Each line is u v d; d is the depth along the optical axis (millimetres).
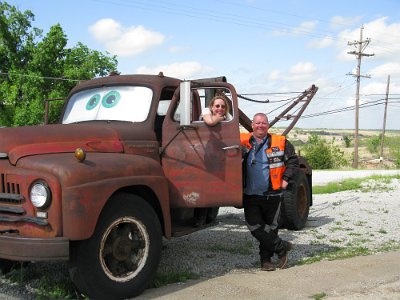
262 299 4688
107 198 4441
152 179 4977
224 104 5418
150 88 5770
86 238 4281
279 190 5699
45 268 5723
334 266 5930
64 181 4242
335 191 15391
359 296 4789
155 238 4922
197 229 5750
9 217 4426
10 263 5602
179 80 6160
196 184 5375
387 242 7543
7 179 4504
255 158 5672
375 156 75562
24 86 33719
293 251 6859
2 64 36938
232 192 5348
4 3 36688
